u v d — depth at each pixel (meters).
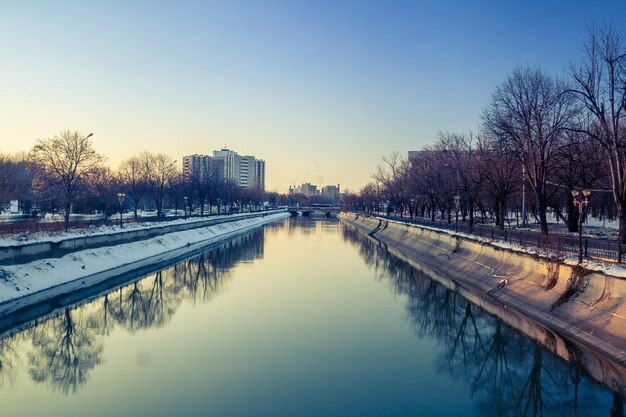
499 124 42.22
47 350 21.75
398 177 100.44
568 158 39.00
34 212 66.19
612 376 17.97
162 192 84.12
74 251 39.28
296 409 15.75
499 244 35.06
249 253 58.53
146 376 18.61
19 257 31.84
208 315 27.95
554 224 58.91
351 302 31.39
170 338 23.48
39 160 51.47
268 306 30.20
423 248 54.56
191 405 15.96
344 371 19.20
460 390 17.48
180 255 55.88
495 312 28.03
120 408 15.83
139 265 47.16
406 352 21.62
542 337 22.83
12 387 17.58
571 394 17.19
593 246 28.53
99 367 19.48
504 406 16.20
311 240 77.94
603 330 19.73
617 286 20.38
